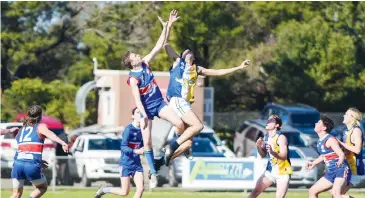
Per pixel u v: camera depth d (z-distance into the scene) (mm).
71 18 162375
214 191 88688
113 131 108250
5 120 147500
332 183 51844
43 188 52062
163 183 90000
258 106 168500
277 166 53219
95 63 131500
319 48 152625
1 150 92500
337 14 156125
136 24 158875
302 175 89375
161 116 45375
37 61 163750
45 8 159375
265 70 157875
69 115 147125
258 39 161625
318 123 52000
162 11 150750
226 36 151125
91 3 161750
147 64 45688
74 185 89812
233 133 153750
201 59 155875
